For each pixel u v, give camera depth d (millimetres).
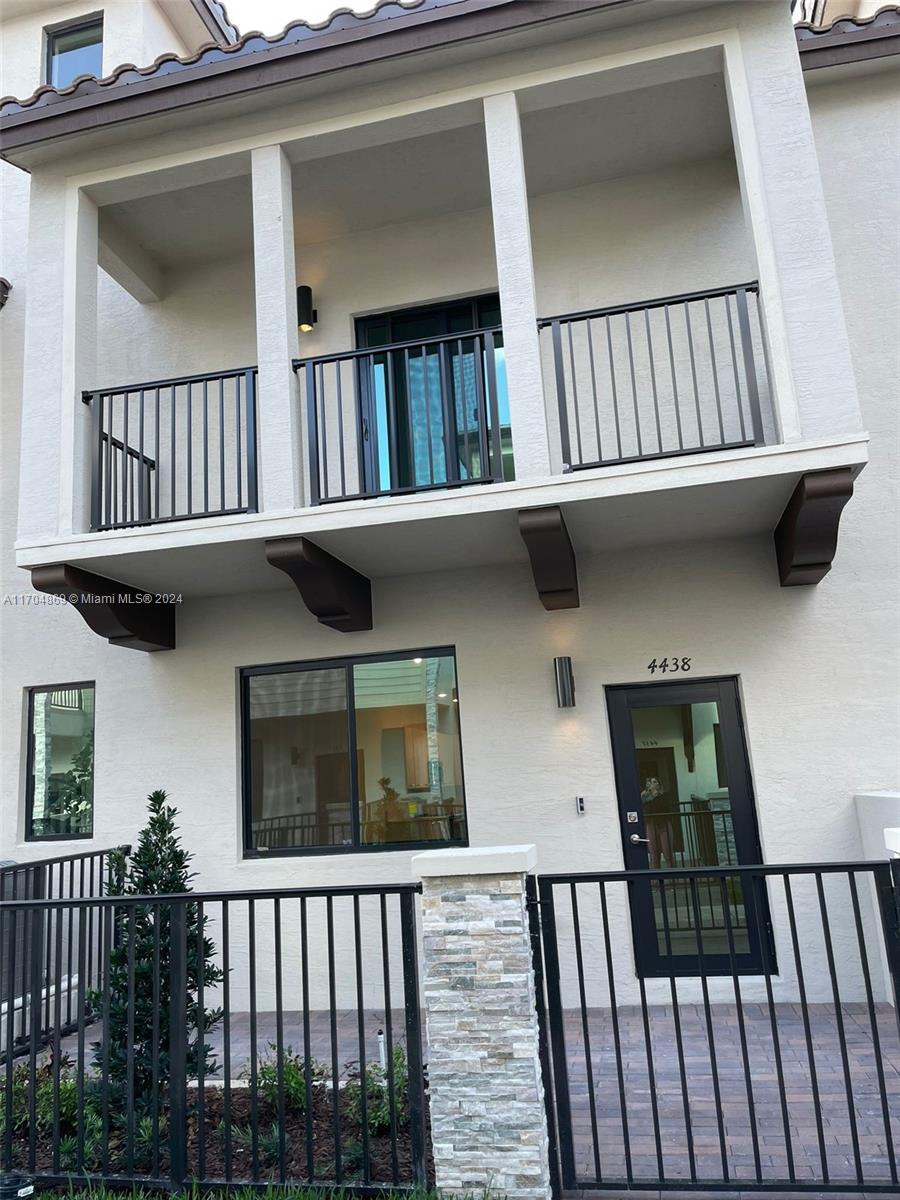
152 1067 3682
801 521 4812
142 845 4258
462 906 3139
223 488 5410
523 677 5887
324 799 6188
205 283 6996
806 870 3066
